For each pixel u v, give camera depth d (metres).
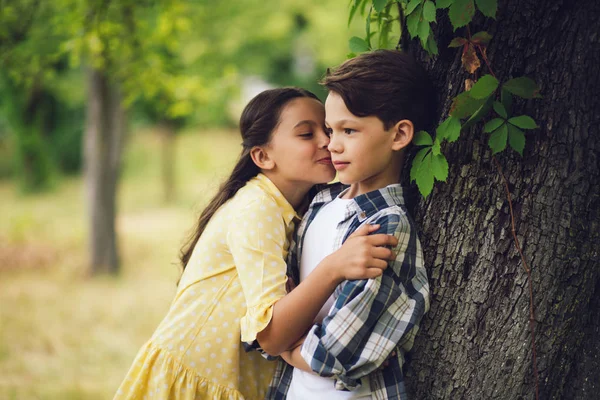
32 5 4.95
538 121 1.51
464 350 1.60
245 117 1.94
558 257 1.53
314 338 1.49
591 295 1.61
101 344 5.62
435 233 1.63
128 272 8.59
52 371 4.87
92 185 8.26
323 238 1.73
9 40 4.83
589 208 1.53
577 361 1.63
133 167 19.03
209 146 19.44
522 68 1.53
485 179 1.57
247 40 9.03
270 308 1.58
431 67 1.68
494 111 1.53
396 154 1.65
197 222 2.06
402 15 1.82
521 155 1.46
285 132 1.85
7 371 4.83
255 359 1.89
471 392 1.60
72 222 12.45
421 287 1.58
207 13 8.05
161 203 15.00
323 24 9.51
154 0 4.98
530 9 1.51
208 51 7.94
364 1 2.04
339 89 1.54
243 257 1.72
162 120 14.55
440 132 1.50
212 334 1.83
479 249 1.58
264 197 1.82
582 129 1.50
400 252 1.55
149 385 1.84
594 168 1.52
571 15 1.49
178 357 1.81
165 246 10.28
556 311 1.55
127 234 11.27
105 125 8.10
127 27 4.94
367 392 1.56
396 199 1.64
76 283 7.98
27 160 15.61
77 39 4.85
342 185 1.87
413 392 1.67
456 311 1.61
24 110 11.55
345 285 1.51
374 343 1.47
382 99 1.53
